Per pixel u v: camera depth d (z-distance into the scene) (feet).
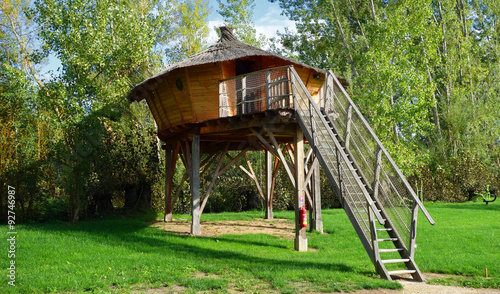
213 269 29.19
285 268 29.78
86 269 28.76
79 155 59.47
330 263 32.27
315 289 24.63
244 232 50.78
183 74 48.55
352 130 36.96
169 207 63.77
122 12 64.69
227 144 54.44
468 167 102.68
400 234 31.45
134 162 73.31
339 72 106.32
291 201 99.14
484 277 28.91
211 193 93.50
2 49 85.66
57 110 65.31
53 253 34.53
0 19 89.10
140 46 64.28
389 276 28.25
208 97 48.37
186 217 71.82
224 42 54.60
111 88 64.18
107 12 63.26
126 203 75.56
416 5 82.43
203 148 65.10
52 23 60.34
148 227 53.83
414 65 85.51
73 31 59.11
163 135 57.00
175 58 97.76
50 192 73.46
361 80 86.28
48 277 26.53
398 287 25.67
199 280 25.76
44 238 41.75
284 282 25.57
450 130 113.39
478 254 36.27
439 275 30.14
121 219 63.52
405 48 82.89
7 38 84.53
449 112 111.86
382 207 33.14
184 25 97.45
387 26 82.43
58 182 67.31
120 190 75.97
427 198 99.76
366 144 34.73
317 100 55.01
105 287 24.41
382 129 82.07
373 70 84.84
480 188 100.48
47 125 65.92
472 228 50.55
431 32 82.84
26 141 62.80
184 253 35.40
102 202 71.31
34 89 61.52
